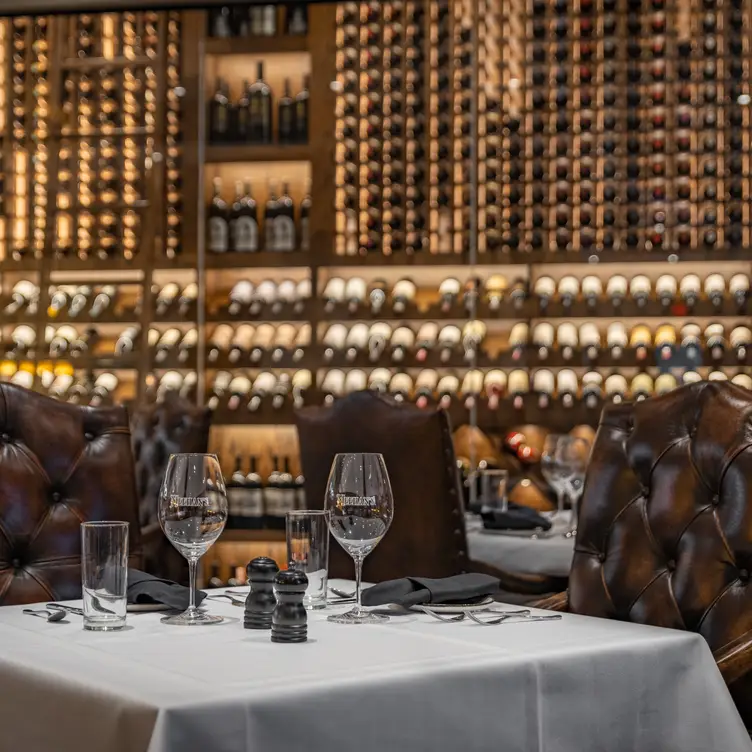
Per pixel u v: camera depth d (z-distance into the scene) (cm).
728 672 162
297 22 614
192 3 477
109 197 615
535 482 549
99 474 226
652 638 144
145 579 172
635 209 575
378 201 593
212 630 149
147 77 604
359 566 160
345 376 589
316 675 118
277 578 141
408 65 592
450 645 136
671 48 569
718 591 181
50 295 605
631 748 139
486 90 586
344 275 605
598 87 576
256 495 591
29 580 212
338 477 160
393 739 117
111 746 109
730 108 565
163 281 608
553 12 580
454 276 596
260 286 604
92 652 133
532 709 129
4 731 128
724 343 570
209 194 611
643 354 564
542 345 573
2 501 212
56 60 607
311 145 597
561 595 205
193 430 411
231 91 625
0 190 618
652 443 198
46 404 224
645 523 195
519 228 585
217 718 106
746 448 184
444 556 284
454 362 577
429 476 284
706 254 564
